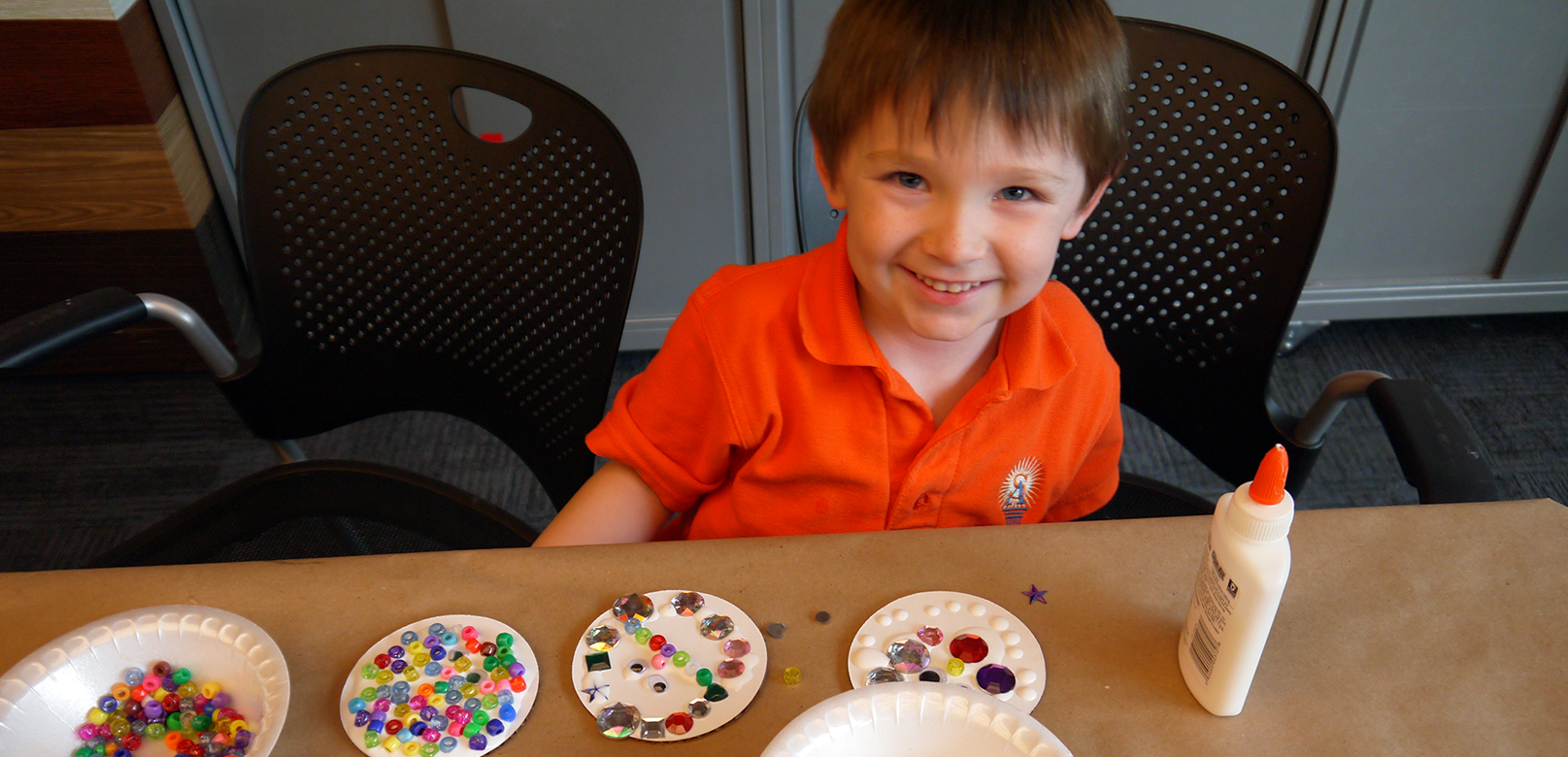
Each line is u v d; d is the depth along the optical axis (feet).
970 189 2.00
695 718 1.70
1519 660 1.77
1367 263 6.14
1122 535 2.05
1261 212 2.87
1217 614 1.60
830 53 2.11
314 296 3.02
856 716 1.53
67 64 4.85
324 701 1.75
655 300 6.26
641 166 5.65
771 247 5.98
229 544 2.86
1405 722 1.68
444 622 1.86
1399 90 5.35
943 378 2.60
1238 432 3.20
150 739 1.65
